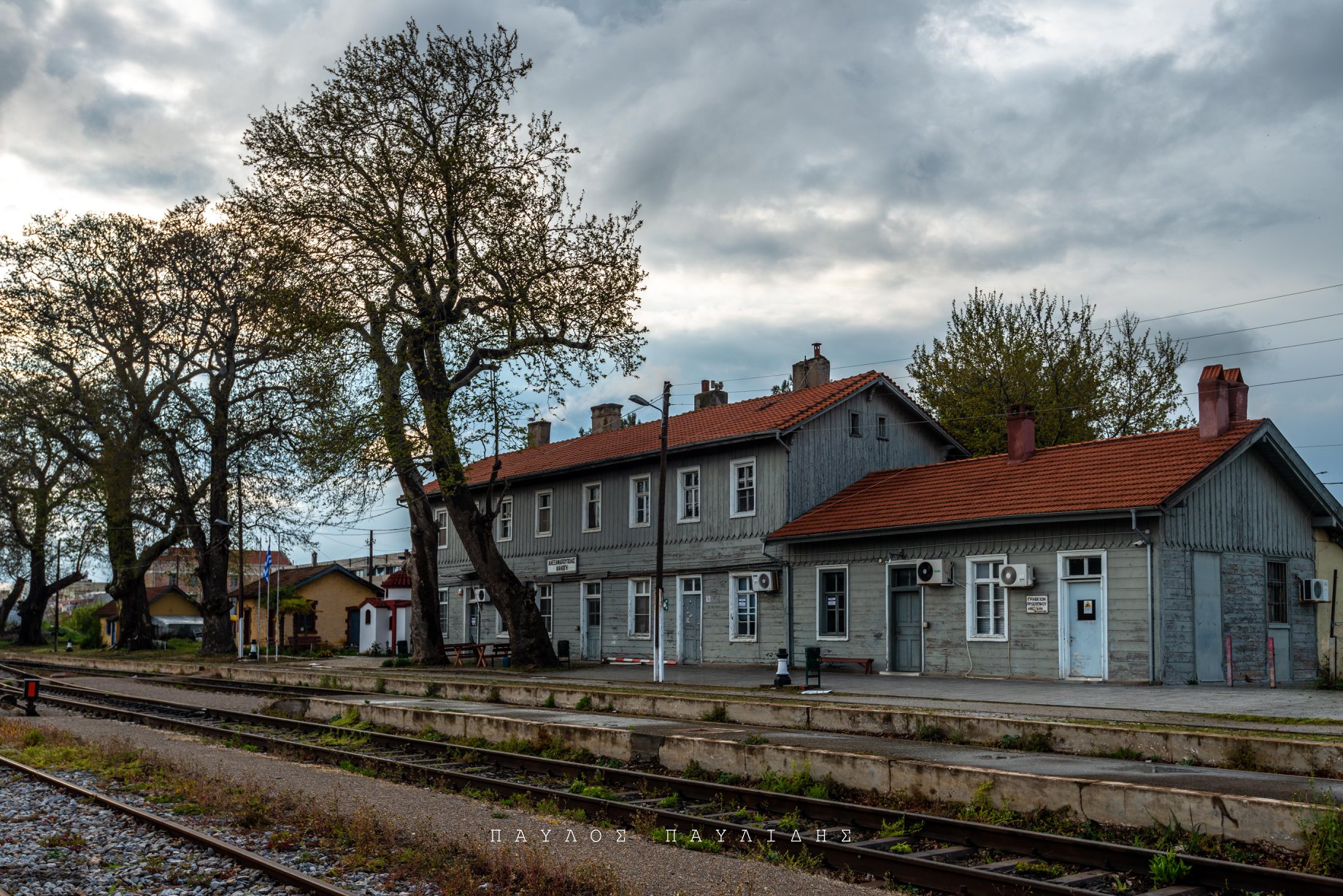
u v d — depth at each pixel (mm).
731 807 12656
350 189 33781
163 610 84250
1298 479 28094
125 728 21688
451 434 32562
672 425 40156
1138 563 24469
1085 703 19734
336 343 33406
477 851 9930
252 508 48781
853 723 17609
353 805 12500
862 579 30578
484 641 45719
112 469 47250
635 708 21703
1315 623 28656
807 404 34594
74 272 47594
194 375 49688
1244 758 13070
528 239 33438
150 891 9008
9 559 67125
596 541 40250
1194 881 9055
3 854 10062
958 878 9031
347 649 60406
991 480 29594
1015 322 46625
